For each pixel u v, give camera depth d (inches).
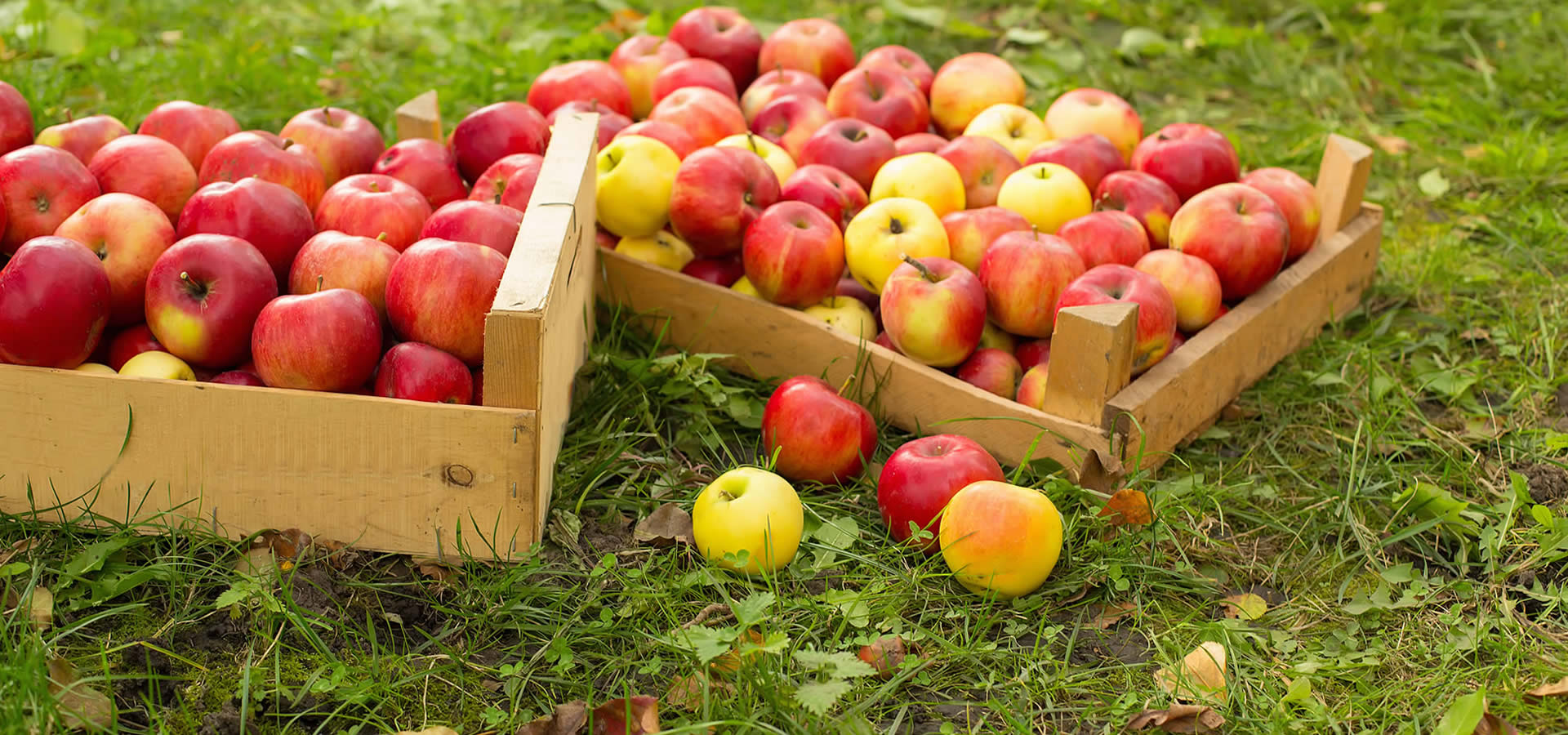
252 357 99.3
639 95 168.6
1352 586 101.3
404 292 98.7
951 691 89.4
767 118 150.9
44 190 106.7
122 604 92.0
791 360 123.7
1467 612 98.0
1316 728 86.0
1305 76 204.2
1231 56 211.0
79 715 79.0
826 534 103.6
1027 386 115.3
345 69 198.4
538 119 134.1
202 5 212.7
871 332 126.6
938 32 219.8
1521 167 171.6
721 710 83.6
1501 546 102.6
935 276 114.5
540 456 94.9
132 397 93.5
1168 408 112.2
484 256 100.1
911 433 118.8
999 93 162.1
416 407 92.3
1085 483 107.4
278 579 92.7
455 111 179.5
